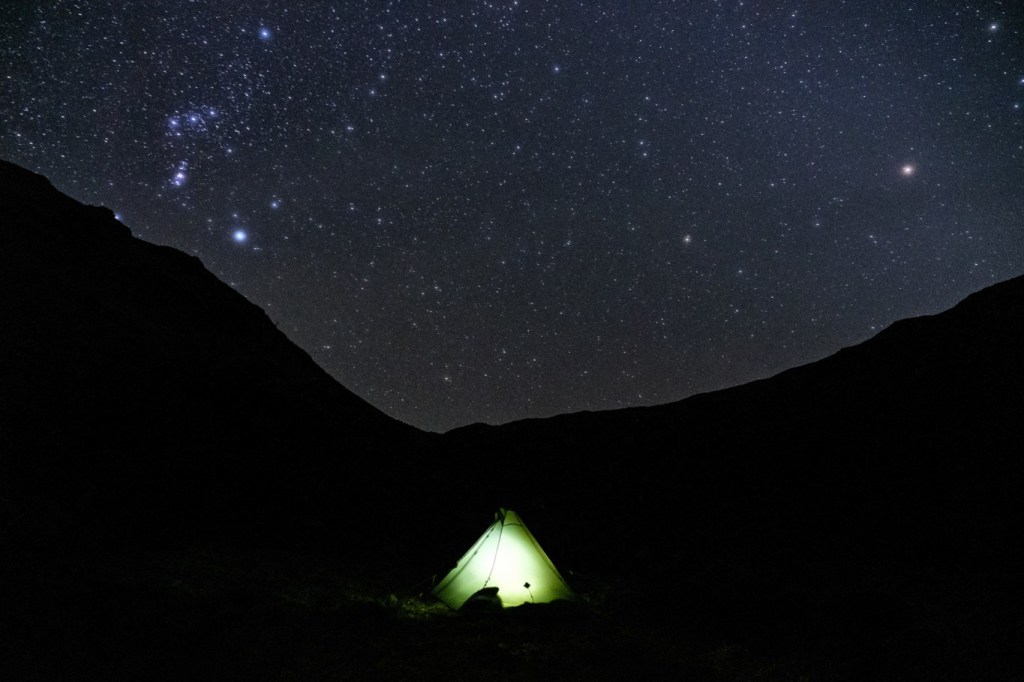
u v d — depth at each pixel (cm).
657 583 773
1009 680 470
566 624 574
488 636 526
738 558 898
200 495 857
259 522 858
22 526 589
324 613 550
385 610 580
